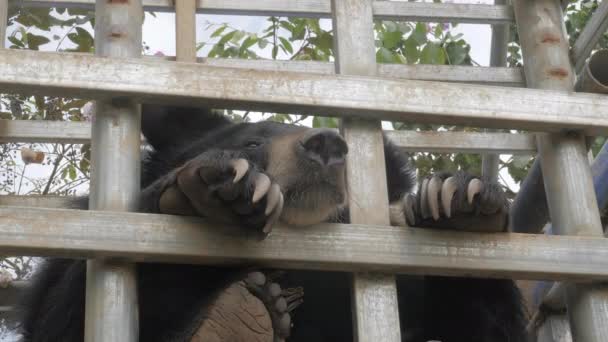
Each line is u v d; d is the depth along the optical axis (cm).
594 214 328
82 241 256
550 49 363
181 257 268
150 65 276
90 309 267
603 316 314
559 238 305
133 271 270
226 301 281
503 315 398
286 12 465
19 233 251
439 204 295
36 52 266
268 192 259
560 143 333
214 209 263
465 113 305
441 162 674
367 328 285
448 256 293
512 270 297
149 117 434
